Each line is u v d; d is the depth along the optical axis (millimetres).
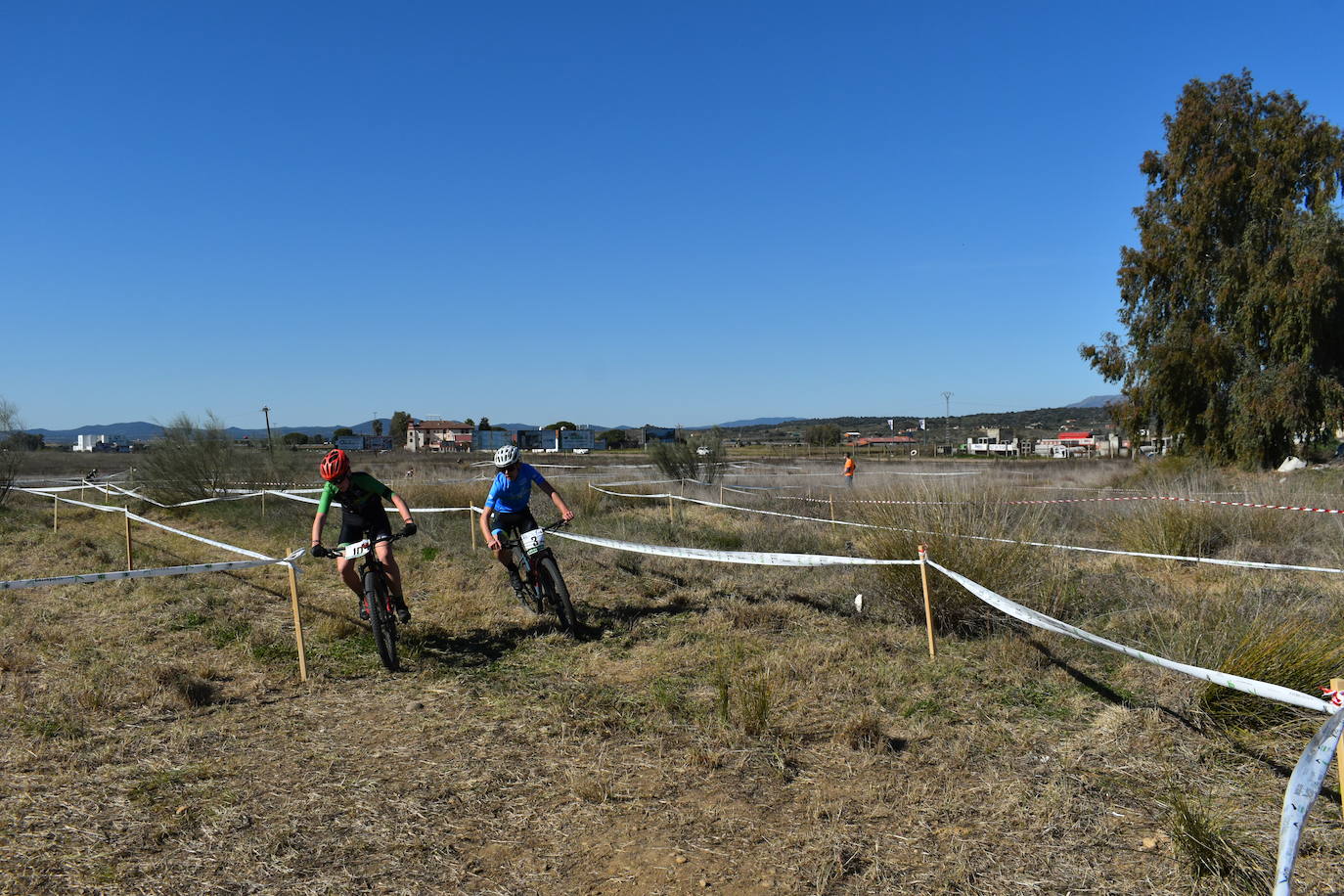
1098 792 3918
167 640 6918
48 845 3566
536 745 4652
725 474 27266
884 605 7312
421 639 6953
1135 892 3131
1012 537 7445
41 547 12203
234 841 3617
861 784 4086
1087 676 5492
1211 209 28219
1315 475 20250
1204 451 28875
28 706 5273
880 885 3211
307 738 4836
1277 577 8375
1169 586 8008
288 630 7309
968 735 4625
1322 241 25328
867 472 29484
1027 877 3236
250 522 14914
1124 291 31203
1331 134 27000
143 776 4297
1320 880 3141
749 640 6645
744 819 3768
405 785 4172
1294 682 4656
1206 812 3637
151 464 18969
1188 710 4785
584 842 3604
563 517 7562
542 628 7223
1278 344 26656
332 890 3252
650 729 4824
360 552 6367
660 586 8711
